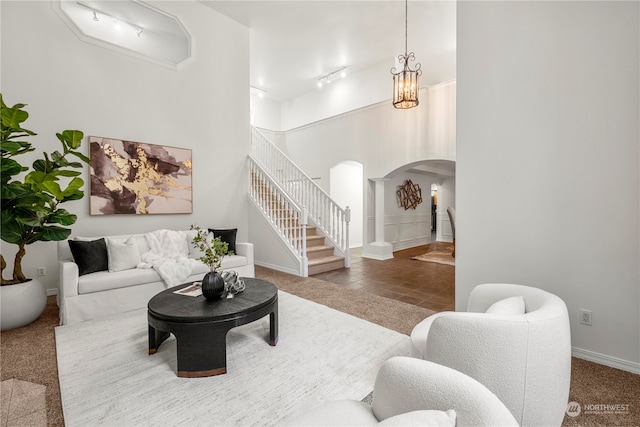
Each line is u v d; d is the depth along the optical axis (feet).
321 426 3.34
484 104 8.73
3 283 9.20
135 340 8.23
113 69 13.58
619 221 6.84
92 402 5.66
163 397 5.83
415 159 18.85
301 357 7.37
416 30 17.67
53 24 12.08
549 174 7.70
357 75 23.34
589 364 7.11
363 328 9.08
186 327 6.47
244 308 7.09
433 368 3.13
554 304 4.94
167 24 17.65
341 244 18.86
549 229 7.73
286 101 29.09
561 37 7.47
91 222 13.02
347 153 22.89
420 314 10.28
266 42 19.38
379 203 21.35
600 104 6.98
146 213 14.47
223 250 8.27
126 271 10.64
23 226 9.09
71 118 12.51
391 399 3.28
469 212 9.11
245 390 6.07
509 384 4.09
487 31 8.64
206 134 16.84
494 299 6.23
